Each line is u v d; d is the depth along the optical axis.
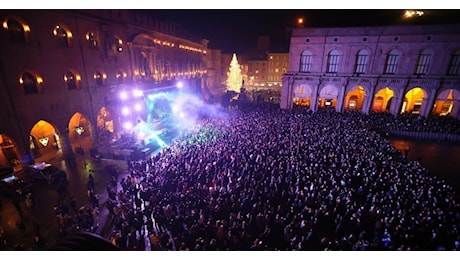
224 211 13.45
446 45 32.00
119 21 30.86
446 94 33.91
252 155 19.00
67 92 23.84
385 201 13.70
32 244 12.74
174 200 14.54
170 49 45.97
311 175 16.33
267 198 14.56
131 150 24.27
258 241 10.77
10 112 18.86
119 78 31.97
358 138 23.98
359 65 37.41
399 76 34.81
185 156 19.72
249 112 39.59
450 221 12.48
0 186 17.27
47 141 25.19
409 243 11.12
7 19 18.42
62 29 23.33
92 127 27.27
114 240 11.65
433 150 26.09
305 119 32.62
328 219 13.05
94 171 21.45
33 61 20.39
